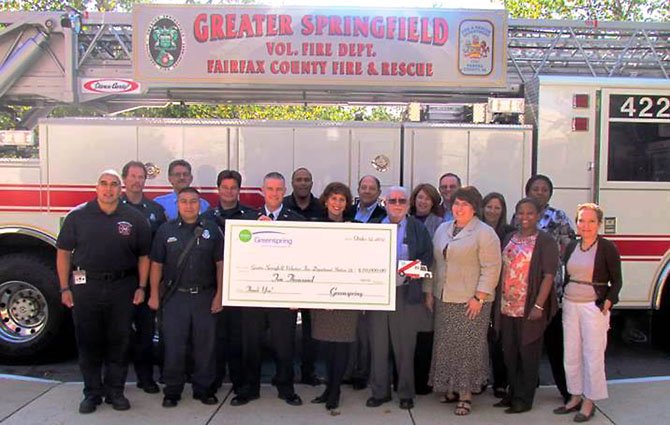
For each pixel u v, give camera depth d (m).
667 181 6.61
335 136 6.59
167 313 5.04
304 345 5.74
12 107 8.17
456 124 6.62
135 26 6.86
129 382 5.87
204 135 6.59
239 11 6.85
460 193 4.92
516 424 4.78
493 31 6.93
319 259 4.93
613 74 7.88
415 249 4.98
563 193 6.62
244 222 4.94
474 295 4.89
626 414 4.96
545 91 6.59
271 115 16.31
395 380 5.57
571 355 4.96
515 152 6.64
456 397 5.25
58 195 6.57
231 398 5.32
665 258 6.61
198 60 6.88
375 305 4.92
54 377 6.17
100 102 8.12
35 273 6.37
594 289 4.88
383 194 6.56
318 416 4.91
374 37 6.88
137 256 5.07
